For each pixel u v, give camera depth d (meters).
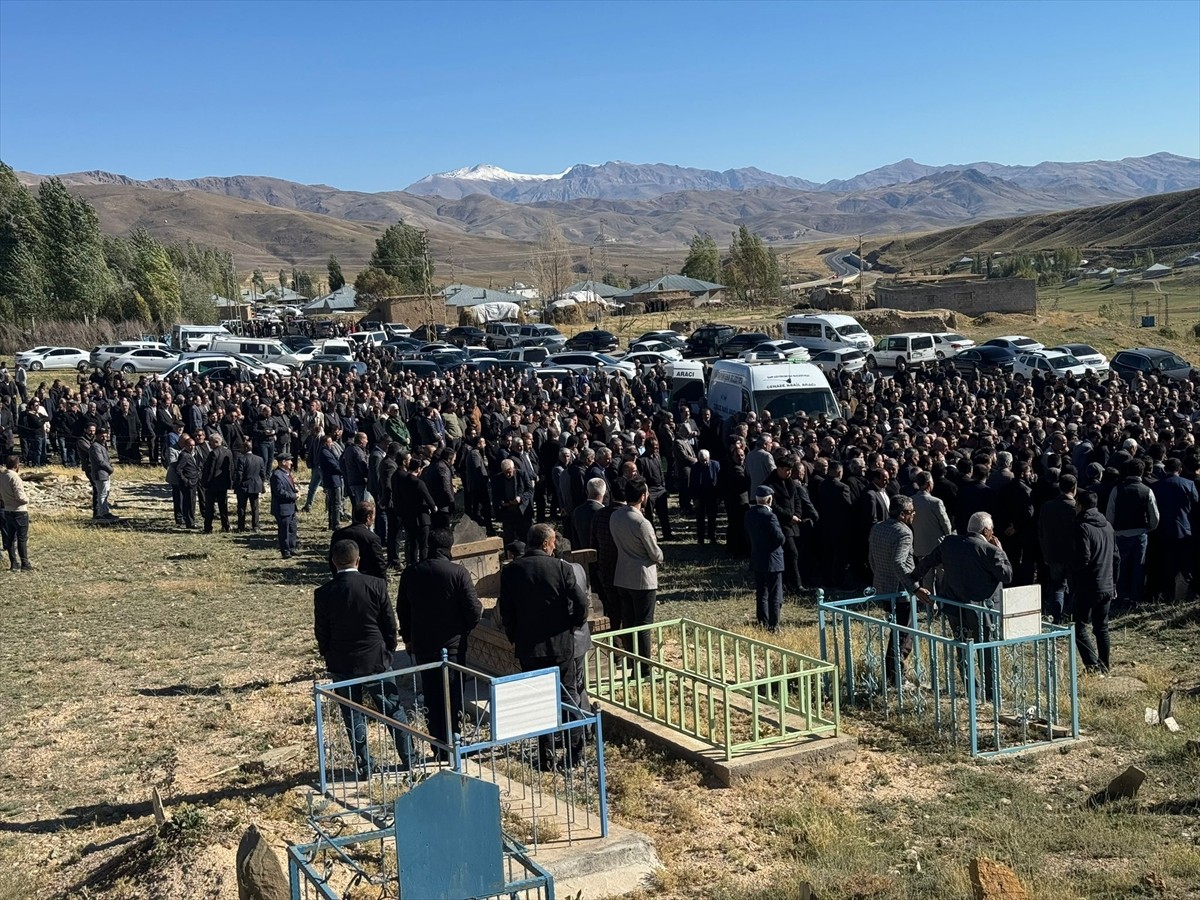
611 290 87.88
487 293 85.44
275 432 26.48
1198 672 11.70
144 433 30.56
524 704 7.52
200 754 10.03
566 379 37.31
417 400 29.53
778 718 10.19
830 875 7.27
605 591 11.53
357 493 20.02
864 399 27.88
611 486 17.42
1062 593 12.52
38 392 31.73
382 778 8.56
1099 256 163.00
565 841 7.68
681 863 7.68
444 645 9.09
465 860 5.73
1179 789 8.70
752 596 15.49
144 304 77.25
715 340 51.03
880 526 11.07
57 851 8.16
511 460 17.88
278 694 11.70
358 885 6.98
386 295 101.88
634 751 9.73
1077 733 9.84
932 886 7.08
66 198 74.31
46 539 21.11
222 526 22.22
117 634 14.42
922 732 10.03
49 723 10.97
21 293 70.88
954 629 10.73
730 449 17.95
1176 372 39.81
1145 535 14.03
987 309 75.44
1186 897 6.88
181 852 7.50
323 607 9.01
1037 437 20.31
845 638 10.79
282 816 8.16
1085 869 7.38
